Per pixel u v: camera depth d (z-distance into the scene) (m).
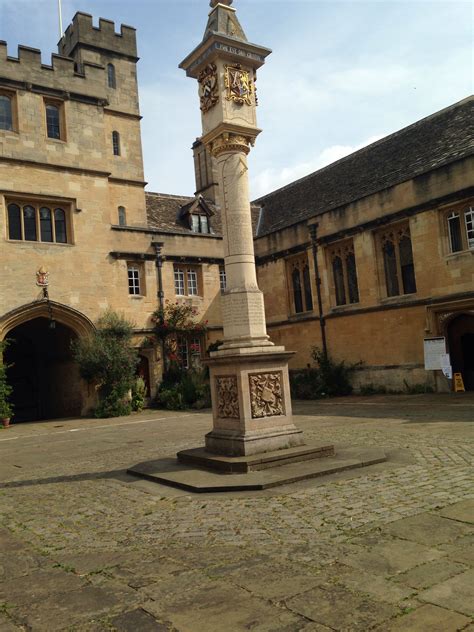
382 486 5.97
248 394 7.57
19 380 24.94
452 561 3.78
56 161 21.36
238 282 8.02
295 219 25.48
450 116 21.14
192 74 8.76
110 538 4.92
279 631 3.01
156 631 3.12
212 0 8.73
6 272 19.80
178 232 24.89
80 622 3.29
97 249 22.17
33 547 4.83
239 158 8.29
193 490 6.45
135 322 23.14
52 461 10.04
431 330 18.44
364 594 3.37
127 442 12.11
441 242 18.20
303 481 6.49
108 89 26.14
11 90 20.73
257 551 4.26
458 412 12.70
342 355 21.97
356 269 21.36
